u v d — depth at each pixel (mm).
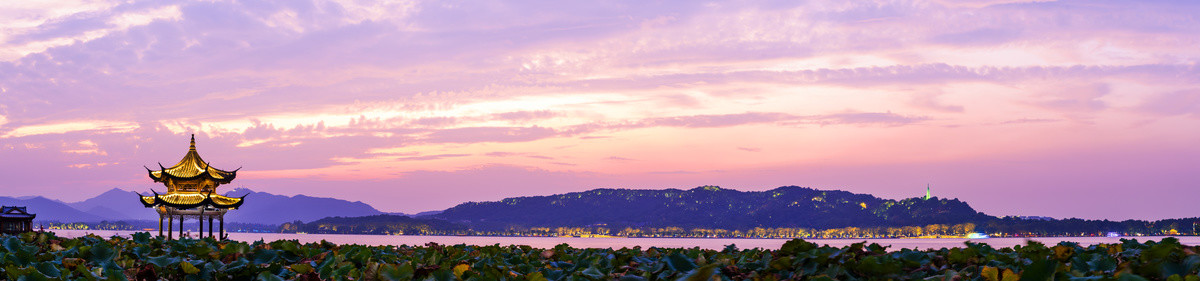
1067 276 5598
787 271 7656
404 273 6895
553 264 8734
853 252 8289
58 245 10688
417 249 11906
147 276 7703
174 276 7770
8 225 45188
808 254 7570
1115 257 8453
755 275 7379
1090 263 7754
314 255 9984
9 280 6719
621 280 6793
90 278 6703
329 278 7750
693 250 10320
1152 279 6012
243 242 9594
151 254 10242
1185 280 5453
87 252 8609
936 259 8516
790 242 8531
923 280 6758
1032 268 5738
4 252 8547
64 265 7887
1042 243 9656
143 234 11836
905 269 7324
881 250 8883
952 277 6617
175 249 10492
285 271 7898
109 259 8531
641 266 7898
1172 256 6566
